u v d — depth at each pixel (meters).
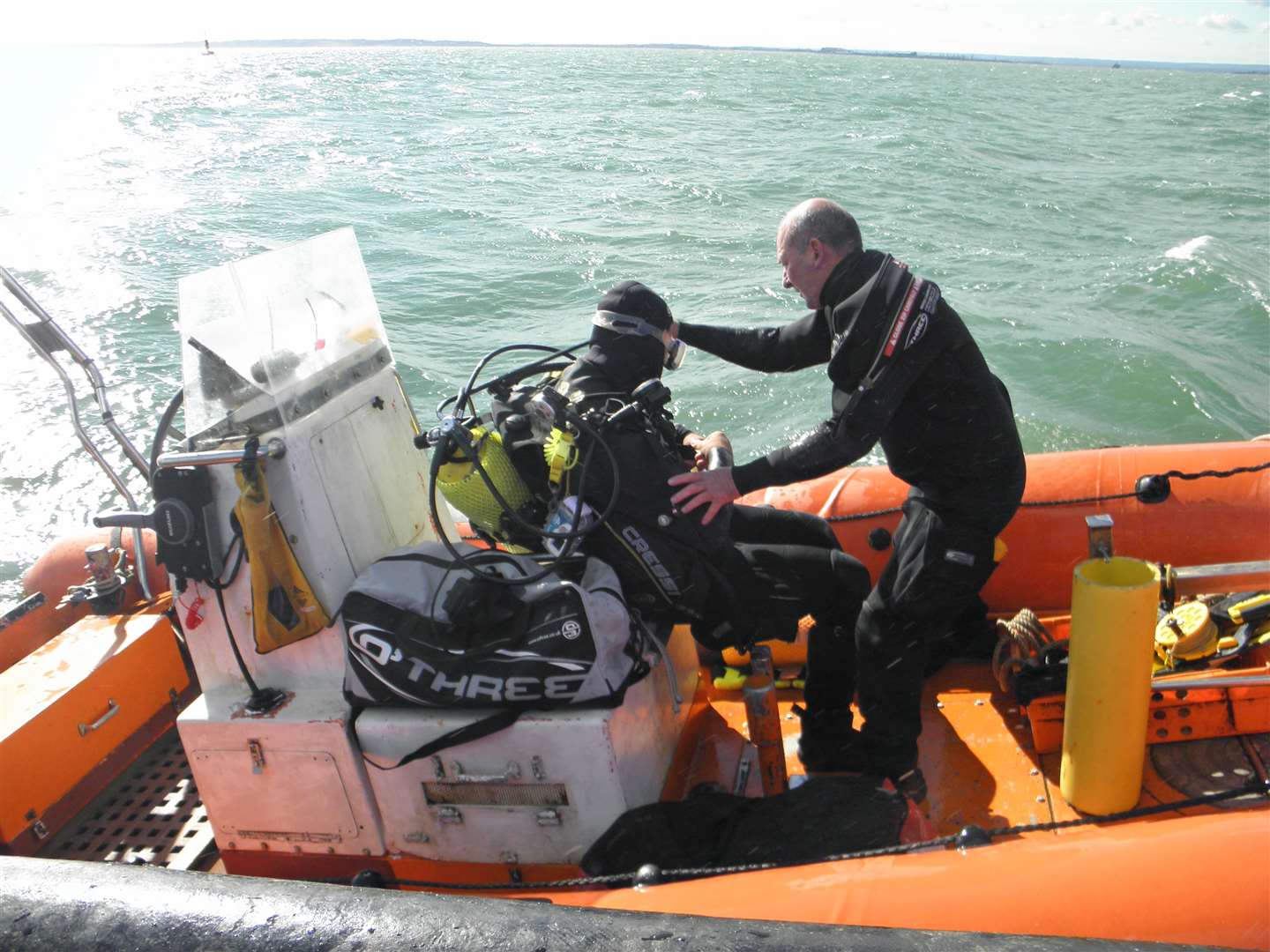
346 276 2.68
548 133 33.31
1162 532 3.30
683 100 49.59
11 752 2.74
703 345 2.91
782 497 3.60
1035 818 2.49
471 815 2.34
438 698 2.25
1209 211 20.84
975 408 2.39
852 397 2.28
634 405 2.32
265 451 2.25
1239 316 12.20
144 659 3.18
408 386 9.08
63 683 2.97
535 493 2.48
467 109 44.19
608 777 2.23
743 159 26.67
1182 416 9.24
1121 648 2.21
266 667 2.48
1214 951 0.65
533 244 15.23
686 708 2.88
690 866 2.17
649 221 17.33
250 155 28.14
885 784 2.64
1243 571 2.69
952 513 2.48
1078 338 10.79
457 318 11.34
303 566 2.37
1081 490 3.36
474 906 0.70
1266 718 2.56
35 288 12.84
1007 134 37.59
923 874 1.75
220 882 0.73
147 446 7.95
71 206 19.59
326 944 0.67
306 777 2.40
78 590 3.49
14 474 7.62
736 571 2.48
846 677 2.77
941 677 3.19
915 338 2.26
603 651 2.21
